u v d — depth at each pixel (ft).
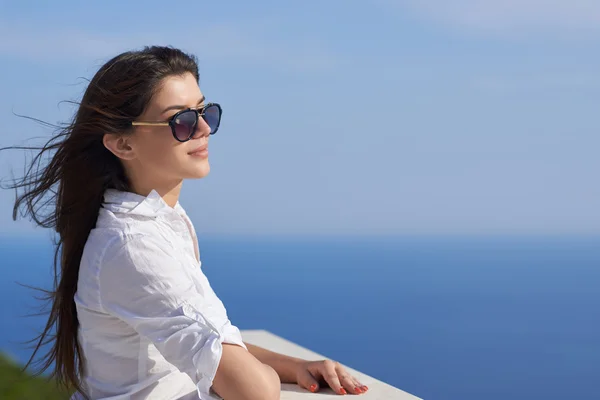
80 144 6.53
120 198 6.41
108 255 6.08
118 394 6.34
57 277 6.99
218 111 6.73
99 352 6.39
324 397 7.36
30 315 7.06
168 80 6.38
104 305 6.16
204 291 6.29
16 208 6.73
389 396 7.41
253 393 5.80
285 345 10.00
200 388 5.85
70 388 6.93
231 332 6.02
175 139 6.34
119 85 6.32
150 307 5.97
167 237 6.27
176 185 6.80
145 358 6.29
